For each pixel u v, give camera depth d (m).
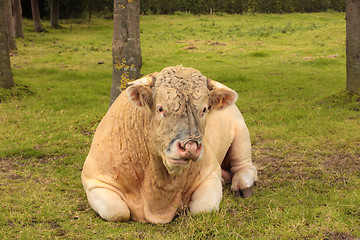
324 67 17.70
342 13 47.06
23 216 4.33
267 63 19.14
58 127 8.03
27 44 23.62
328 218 4.22
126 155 4.28
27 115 8.88
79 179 5.58
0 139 7.21
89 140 7.31
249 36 30.20
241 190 5.18
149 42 26.98
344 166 6.05
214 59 20.17
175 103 3.64
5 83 11.04
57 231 4.06
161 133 3.71
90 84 12.91
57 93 11.38
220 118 5.34
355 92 10.11
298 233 3.98
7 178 5.52
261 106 10.10
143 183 4.32
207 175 4.63
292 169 5.99
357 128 7.94
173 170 3.75
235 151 5.57
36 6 30.84
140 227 4.21
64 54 20.41
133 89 3.87
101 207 4.26
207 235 4.03
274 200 4.87
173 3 46.16
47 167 6.03
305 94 11.59
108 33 30.89
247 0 47.50
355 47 9.95
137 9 8.15
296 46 25.31
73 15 43.38
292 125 8.21
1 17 10.82
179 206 4.46
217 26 35.41
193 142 3.50
